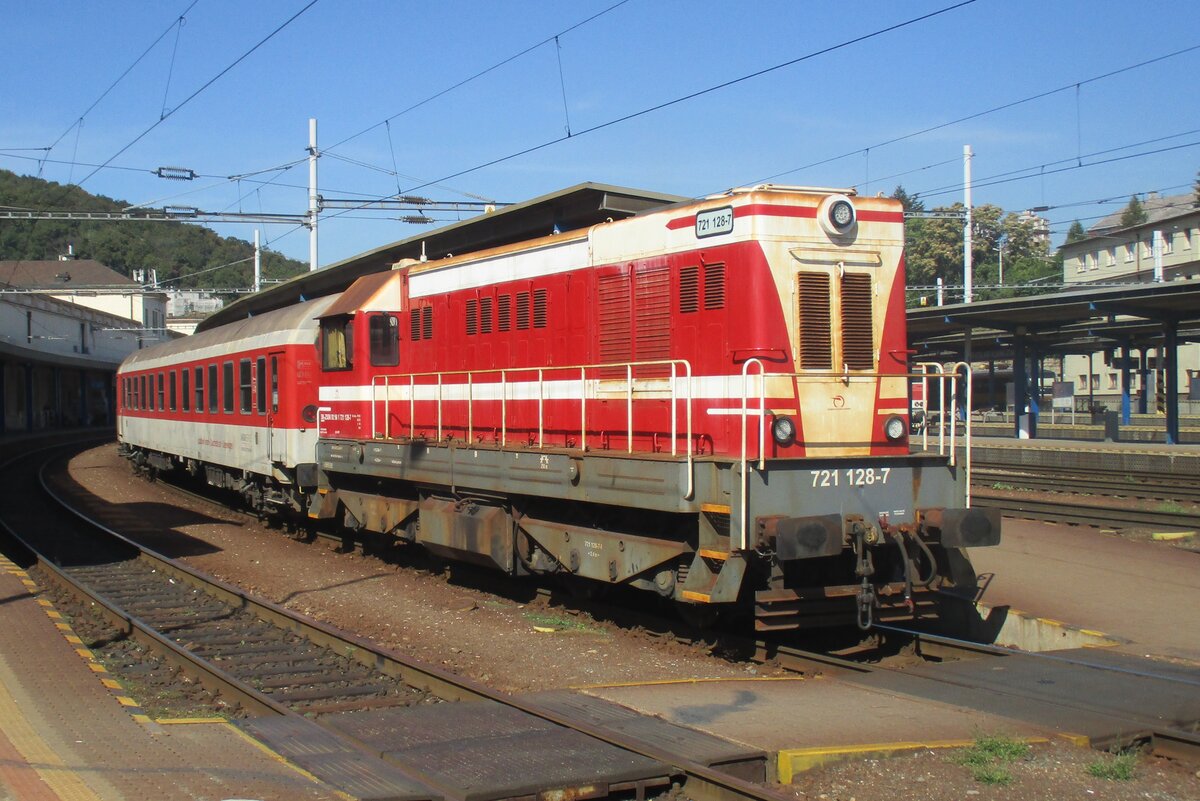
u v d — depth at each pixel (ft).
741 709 24.11
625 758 20.30
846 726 22.53
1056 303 80.79
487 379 41.88
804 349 30.71
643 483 31.27
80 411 196.54
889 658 31.12
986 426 125.90
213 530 61.93
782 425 29.71
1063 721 22.88
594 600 38.47
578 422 36.96
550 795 18.60
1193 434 107.86
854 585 30.48
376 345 49.26
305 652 32.19
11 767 18.81
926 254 243.19
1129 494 63.10
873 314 31.89
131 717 23.38
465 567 46.96
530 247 39.70
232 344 63.72
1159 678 26.37
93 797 17.34
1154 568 41.14
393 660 29.01
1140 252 179.01
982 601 35.81
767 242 30.40
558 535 36.68
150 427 87.20
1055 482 67.41
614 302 35.35
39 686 25.63
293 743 21.88
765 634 33.96
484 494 40.50
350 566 49.19
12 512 71.97
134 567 49.29
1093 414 130.00
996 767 19.99
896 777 19.79
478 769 19.71
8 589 39.50
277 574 47.34
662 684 27.04
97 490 85.87
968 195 98.27
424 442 43.39
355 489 52.65
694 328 32.09
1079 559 42.93
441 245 56.65
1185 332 113.19
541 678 28.81
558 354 38.01
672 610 37.17
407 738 22.07
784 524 27.35
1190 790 19.35
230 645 33.42
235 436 62.80
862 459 29.66
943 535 29.71
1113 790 19.12
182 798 17.56
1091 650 29.99
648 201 43.86
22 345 164.04
